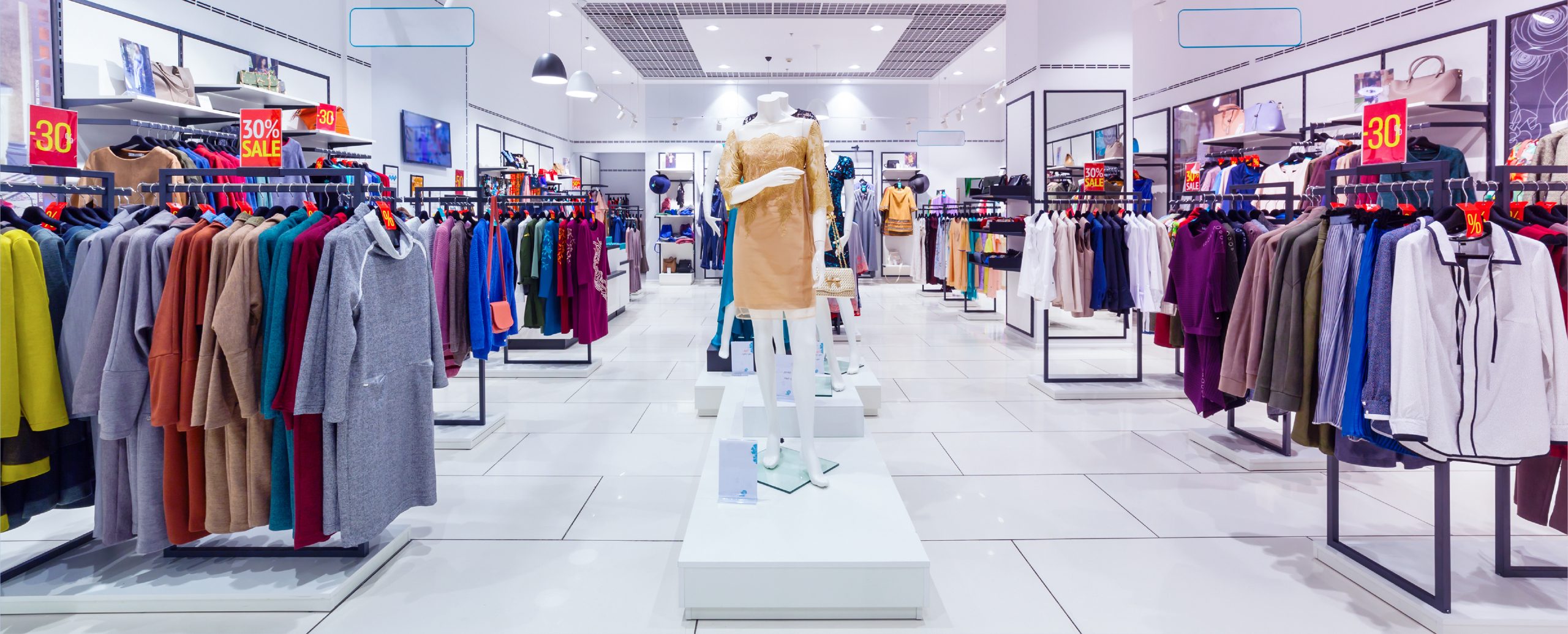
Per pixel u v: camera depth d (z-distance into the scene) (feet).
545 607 7.30
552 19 32.96
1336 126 19.54
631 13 31.53
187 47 17.70
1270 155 24.81
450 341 12.39
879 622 7.01
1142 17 31.68
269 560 8.03
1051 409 15.14
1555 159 12.74
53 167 7.97
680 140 48.11
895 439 13.05
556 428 13.75
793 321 8.81
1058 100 23.57
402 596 7.51
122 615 7.18
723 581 7.00
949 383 17.71
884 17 31.71
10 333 6.67
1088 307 16.76
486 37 35.37
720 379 15.08
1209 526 9.20
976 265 30.25
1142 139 31.94
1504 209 7.65
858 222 43.50
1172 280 12.16
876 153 48.01
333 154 19.48
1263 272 8.86
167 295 6.80
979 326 27.50
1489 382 6.31
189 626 6.96
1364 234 6.84
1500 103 16.46
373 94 25.70
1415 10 18.67
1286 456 11.44
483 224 12.35
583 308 17.17
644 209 47.80
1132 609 7.23
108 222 8.27
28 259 6.77
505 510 9.78
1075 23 23.50
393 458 7.78
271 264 6.98
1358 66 20.49
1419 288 6.31
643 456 12.11
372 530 7.35
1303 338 7.68
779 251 8.51
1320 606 7.27
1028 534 8.97
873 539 7.41
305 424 7.06
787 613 7.06
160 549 7.50
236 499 7.18
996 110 48.19
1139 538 8.86
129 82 15.07
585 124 48.19
